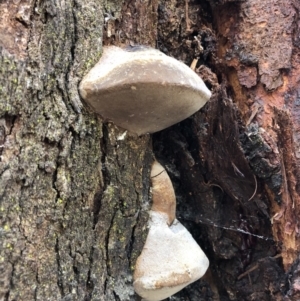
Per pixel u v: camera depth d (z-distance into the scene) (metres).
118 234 0.22
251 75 0.28
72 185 0.20
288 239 0.26
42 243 0.19
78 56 0.21
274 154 0.26
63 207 0.20
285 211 0.26
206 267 0.24
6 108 0.18
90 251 0.21
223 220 0.29
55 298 0.20
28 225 0.19
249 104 0.28
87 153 0.21
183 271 0.23
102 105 0.21
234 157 0.26
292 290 0.26
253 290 0.28
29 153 0.19
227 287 0.29
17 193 0.19
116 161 0.22
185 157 0.28
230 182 0.27
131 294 0.22
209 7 0.29
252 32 0.28
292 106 0.27
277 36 0.28
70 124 0.20
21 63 0.19
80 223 0.21
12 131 0.19
